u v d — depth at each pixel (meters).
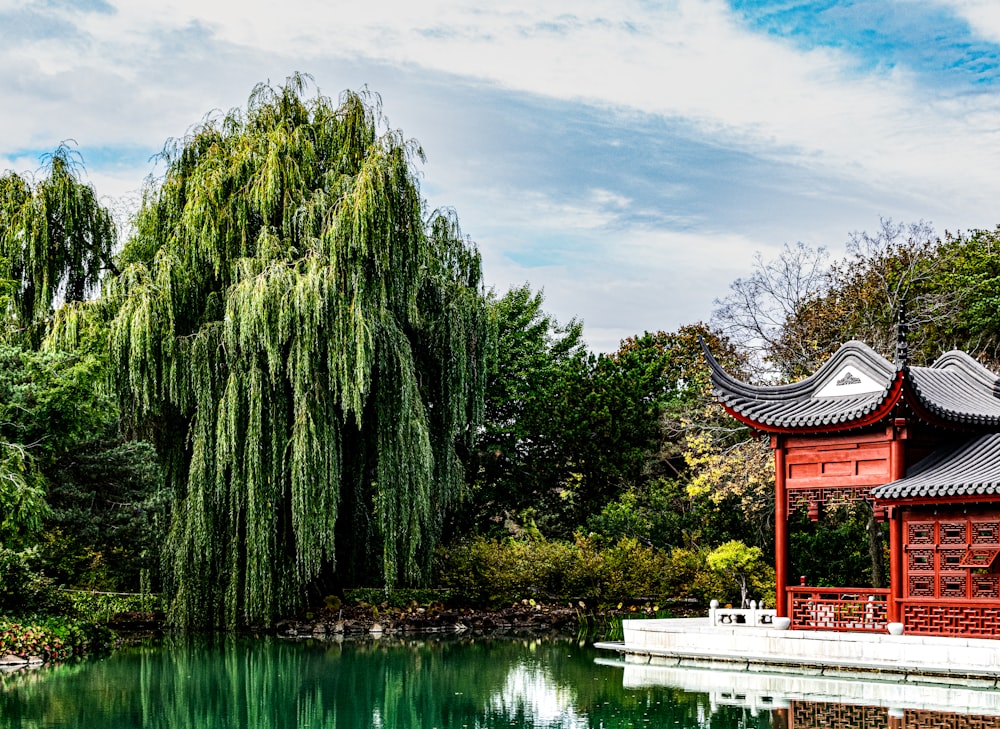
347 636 34.75
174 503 33.53
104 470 31.56
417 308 37.00
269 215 33.56
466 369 37.69
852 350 27.80
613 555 42.62
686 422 43.56
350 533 37.03
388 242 33.28
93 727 19.28
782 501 27.98
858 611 26.62
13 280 32.56
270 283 31.95
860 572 40.06
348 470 36.16
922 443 26.45
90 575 34.78
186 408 33.44
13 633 27.45
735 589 41.62
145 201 35.88
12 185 35.09
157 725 19.52
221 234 33.72
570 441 49.75
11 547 29.06
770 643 25.81
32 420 28.36
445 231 38.50
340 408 34.97
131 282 33.38
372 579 38.09
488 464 51.19
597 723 19.20
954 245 50.00
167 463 34.59
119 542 31.88
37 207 34.34
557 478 51.03
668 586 42.34
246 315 31.89
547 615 40.25
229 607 33.12
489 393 52.09
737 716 19.55
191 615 33.28
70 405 28.48
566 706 21.02
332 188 34.06
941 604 24.30
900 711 19.73
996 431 27.00
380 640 33.78
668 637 27.89
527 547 42.16
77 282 35.38
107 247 35.84
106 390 32.00
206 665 27.08
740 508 43.62
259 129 35.69
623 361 54.06
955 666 22.81
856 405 27.03
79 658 28.31
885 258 46.88
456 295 37.56
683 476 49.03
